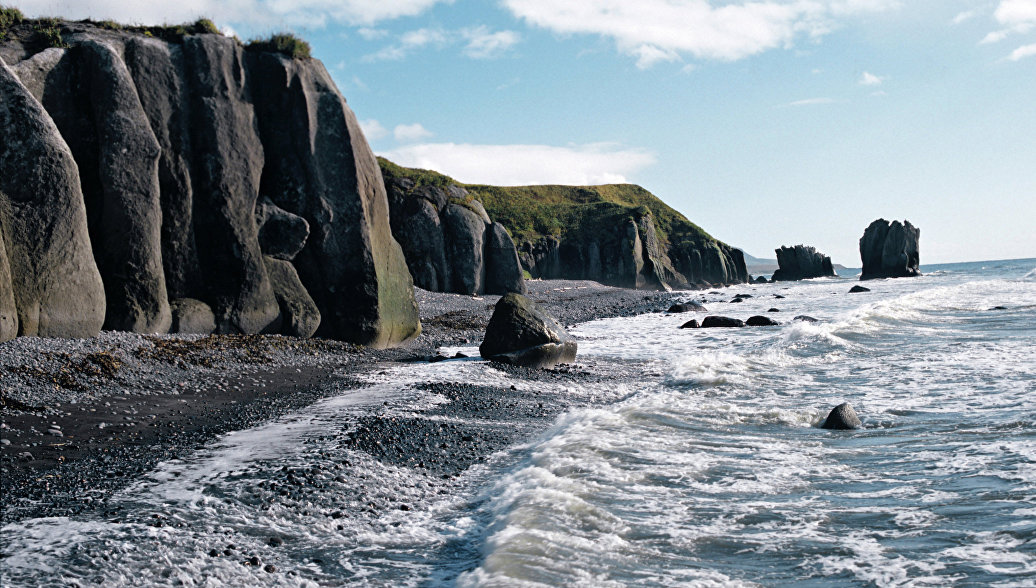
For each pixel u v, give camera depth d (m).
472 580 5.52
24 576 5.52
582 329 31.98
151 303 18.36
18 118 15.61
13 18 19.34
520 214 94.50
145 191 18.64
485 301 43.75
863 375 15.95
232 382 14.86
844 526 6.82
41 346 14.37
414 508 7.55
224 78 21.48
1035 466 8.38
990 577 5.61
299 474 8.22
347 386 15.02
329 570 5.95
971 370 15.73
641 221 87.81
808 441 10.19
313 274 22.47
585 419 11.42
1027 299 37.88
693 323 31.14
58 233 15.75
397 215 48.44
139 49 20.05
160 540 6.30
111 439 9.96
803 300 48.91
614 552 6.17
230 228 20.53
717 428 11.01
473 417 12.16
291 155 22.39
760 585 5.60
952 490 7.71
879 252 88.62
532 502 7.32
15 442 9.50
